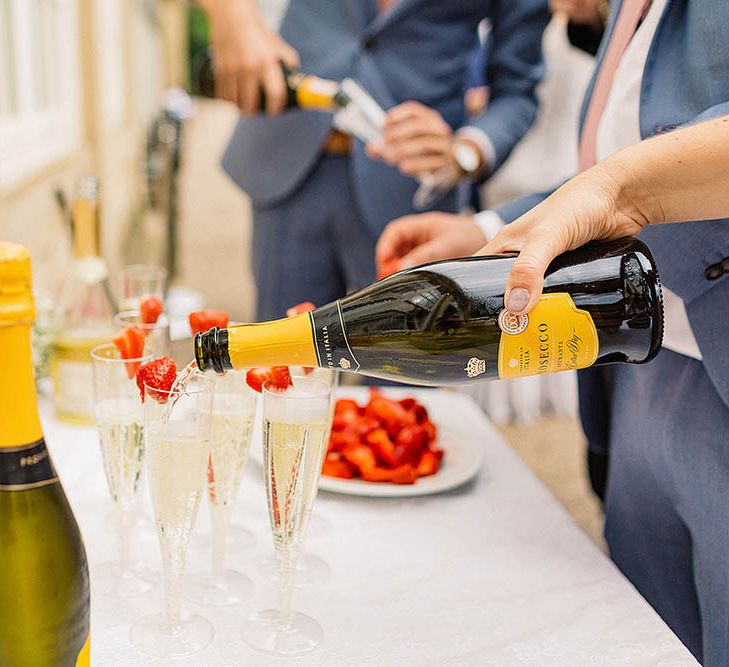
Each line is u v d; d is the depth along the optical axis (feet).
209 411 2.55
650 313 2.55
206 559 3.22
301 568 3.16
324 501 3.76
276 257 7.14
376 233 6.77
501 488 3.98
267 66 6.39
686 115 3.20
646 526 3.87
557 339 2.51
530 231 2.50
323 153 6.79
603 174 2.59
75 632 2.21
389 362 2.61
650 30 3.38
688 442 3.41
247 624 2.78
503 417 11.18
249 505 3.72
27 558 2.11
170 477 2.53
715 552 3.33
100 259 4.52
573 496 9.43
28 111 6.91
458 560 3.32
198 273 19.40
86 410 4.40
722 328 3.19
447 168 6.50
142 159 16.93
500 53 7.06
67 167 8.19
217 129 42.09
